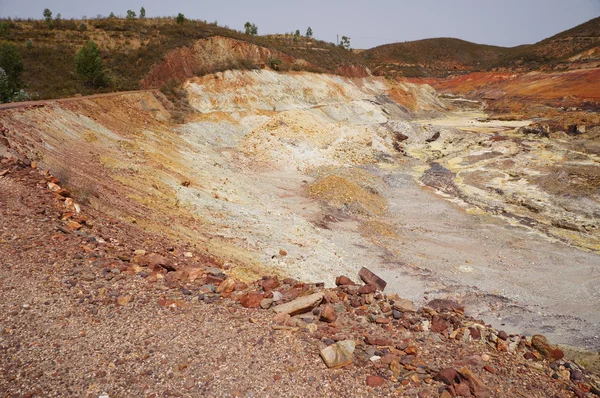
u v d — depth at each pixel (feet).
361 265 55.83
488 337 24.58
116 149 68.59
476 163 118.62
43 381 15.75
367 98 220.84
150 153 75.25
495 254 62.80
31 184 35.88
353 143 130.11
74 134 64.44
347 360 19.48
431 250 63.82
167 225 44.65
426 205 85.92
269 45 201.46
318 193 83.92
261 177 96.12
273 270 43.21
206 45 166.09
